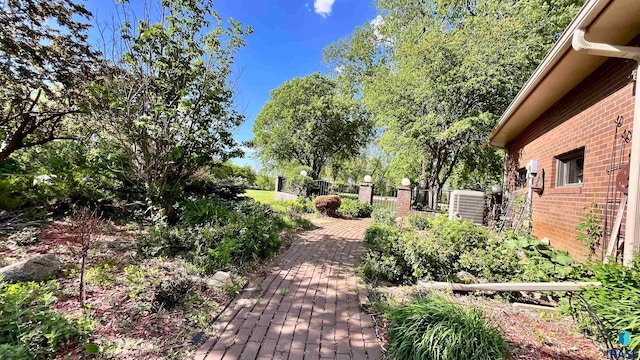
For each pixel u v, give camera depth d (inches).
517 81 358.3
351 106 762.2
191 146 227.9
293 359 82.9
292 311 113.2
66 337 80.8
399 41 548.1
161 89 215.8
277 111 802.2
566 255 146.3
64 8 272.5
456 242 163.3
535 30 344.5
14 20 251.8
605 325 89.7
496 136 304.2
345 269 171.3
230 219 216.4
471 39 387.5
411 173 582.2
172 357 80.5
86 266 136.6
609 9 106.6
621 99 131.0
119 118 200.5
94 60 282.5
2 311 78.5
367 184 524.1
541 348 90.0
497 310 117.2
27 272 114.0
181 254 162.4
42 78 283.0
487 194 412.8
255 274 154.0
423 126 411.2
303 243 237.1
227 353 84.4
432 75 399.5
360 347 90.1
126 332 90.4
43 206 214.5
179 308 108.1
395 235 195.5
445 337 80.1
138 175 222.2
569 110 178.7
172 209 233.8
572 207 167.8
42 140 328.2
